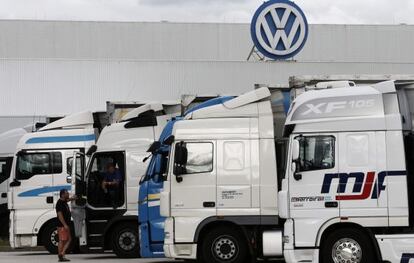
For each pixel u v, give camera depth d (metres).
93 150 23.20
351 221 16.39
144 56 64.06
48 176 24.39
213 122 18.92
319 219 16.50
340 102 16.72
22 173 24.50
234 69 42.91
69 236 22.44
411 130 16.53
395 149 16.34
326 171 16.53
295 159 16.67
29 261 22.44
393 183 16.30
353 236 16.53
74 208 22.75
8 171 25.75
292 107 16.97
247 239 18.62
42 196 24.38
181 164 18.70
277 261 21.11
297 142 16.70
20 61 42.50
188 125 18.94
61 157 24.47
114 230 22.94
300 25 45.69
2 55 63.16
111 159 23.12
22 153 24.52
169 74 43.06
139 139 23.00
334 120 16.62
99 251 26.27
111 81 42.91
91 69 42.91
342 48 65.50
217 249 18.77
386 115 16.44
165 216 18.78
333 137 16.59
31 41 63.47
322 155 16.61
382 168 16.34
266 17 45.66
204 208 18.66
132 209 22.77
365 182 16.39
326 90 17.00
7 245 29.53
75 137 24.64
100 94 42.88
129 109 25.14
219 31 64.44
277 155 19.06
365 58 65.88
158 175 20.42
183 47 64.19
